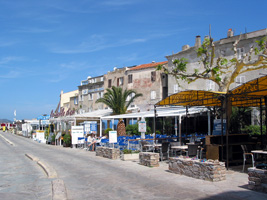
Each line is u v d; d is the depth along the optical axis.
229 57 27.30
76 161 15.17
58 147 27.19
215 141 12.60
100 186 8.88
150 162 12.41
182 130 29.27
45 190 8.36
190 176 9.95
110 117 27.75
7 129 114.25
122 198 7.44
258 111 22.30
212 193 7.71
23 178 10.32
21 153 20.75
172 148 14.55
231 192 7.75
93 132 25.67
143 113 24.97
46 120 42.25
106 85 49.53
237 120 20.25
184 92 13.31
